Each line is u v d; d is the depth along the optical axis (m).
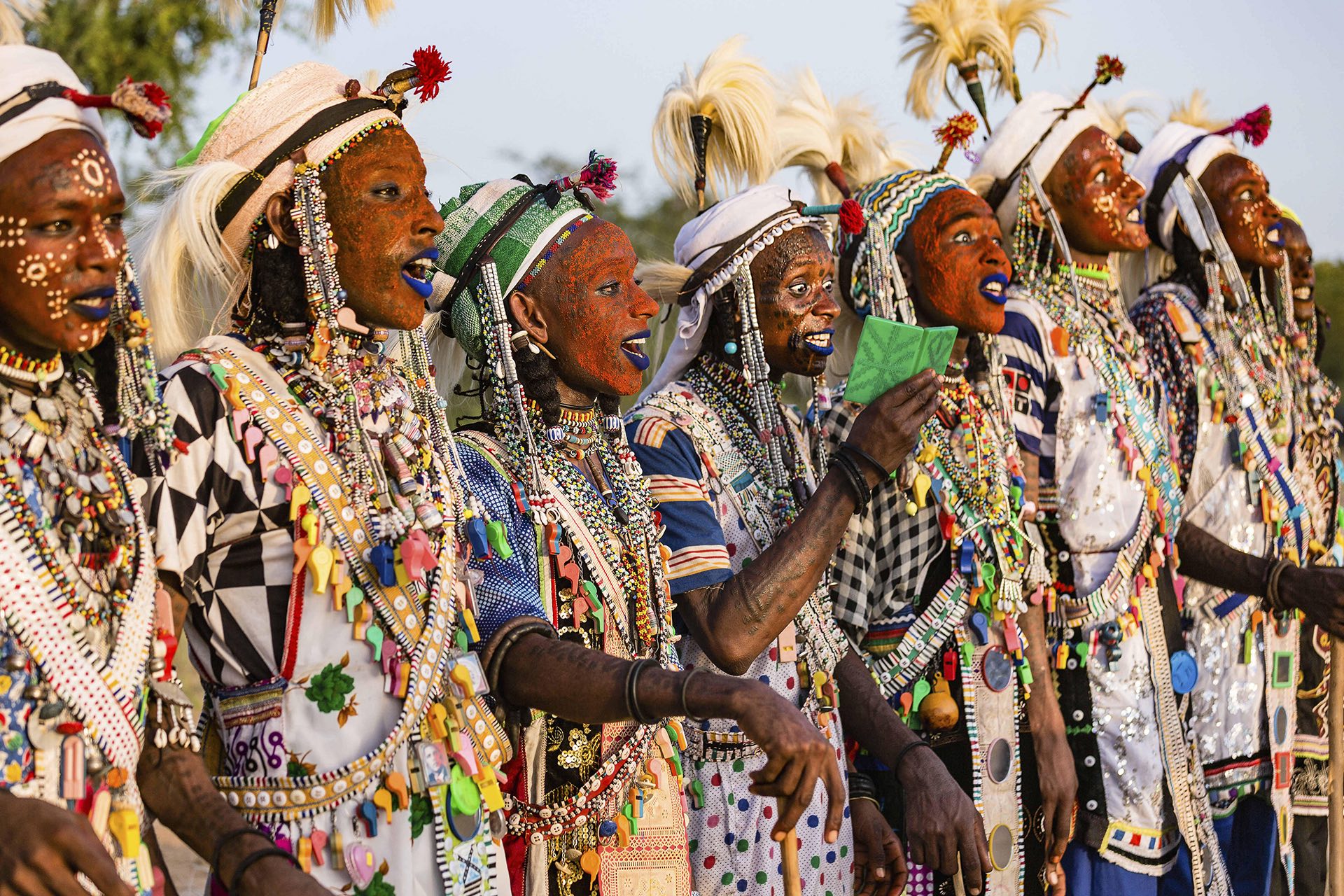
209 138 4.88
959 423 7.36
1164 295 9.41
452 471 5.14
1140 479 8.02
